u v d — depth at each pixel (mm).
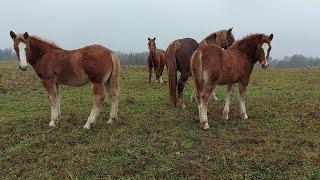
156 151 3777
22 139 4266
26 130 4520
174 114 5086
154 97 6406
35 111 5562
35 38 4477
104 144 3975
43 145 4062
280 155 3617
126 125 4652
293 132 4383
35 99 6496
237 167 3410
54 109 4617
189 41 5309
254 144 3965
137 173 3402
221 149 3781
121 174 3381
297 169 3355
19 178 3402
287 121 4785
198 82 4441
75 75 4449
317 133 4324
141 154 3730
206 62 4324
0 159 3781
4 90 7160
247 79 4824
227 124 4676
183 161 3529
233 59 4559
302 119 4852
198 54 4375
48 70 4492
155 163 3543
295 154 3631
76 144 4086
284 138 4113
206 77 4348
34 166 3604
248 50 4773
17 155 3836
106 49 4480
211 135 4262
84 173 3422
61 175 3379
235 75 4598
